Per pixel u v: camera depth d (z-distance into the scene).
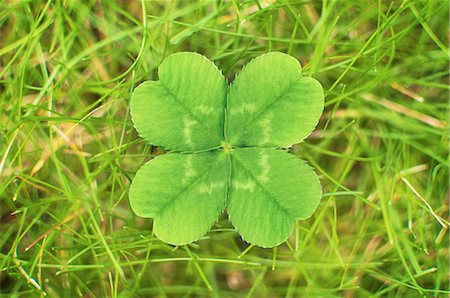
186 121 0.15
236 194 0.15
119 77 0.16
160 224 0.15
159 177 0.15
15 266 0.16
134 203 0.14
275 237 0.15
